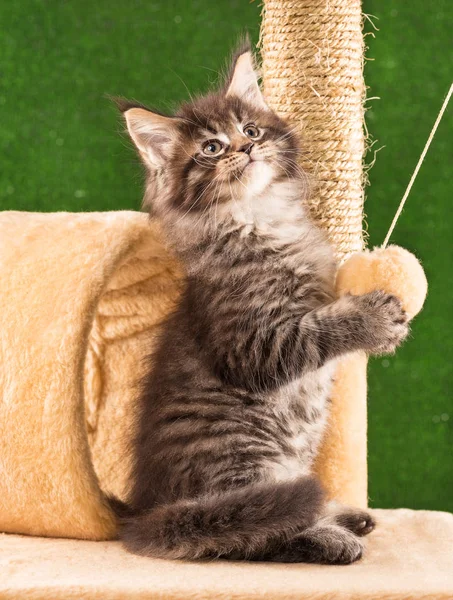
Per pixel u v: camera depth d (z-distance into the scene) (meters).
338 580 0.49
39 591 0.48
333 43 0.73
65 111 1.12
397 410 1.08
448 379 1.08
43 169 1.12
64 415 0.60
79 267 0.63
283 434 0.63
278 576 0.50
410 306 0.63
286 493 0.54
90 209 1.12
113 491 0.70
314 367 0.61
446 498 1.08
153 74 1.11
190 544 0.55
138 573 0.51
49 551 0.57
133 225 0.66
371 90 1.08
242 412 0.62
